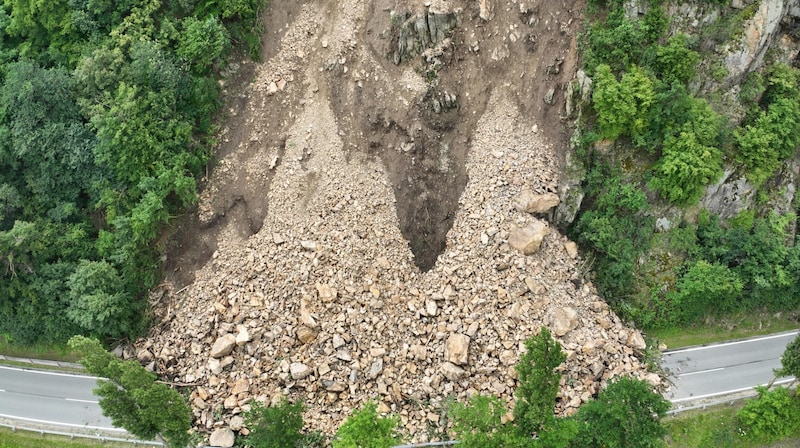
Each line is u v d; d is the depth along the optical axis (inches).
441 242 1507.1
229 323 1435.8
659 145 1529.3
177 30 1600.6
